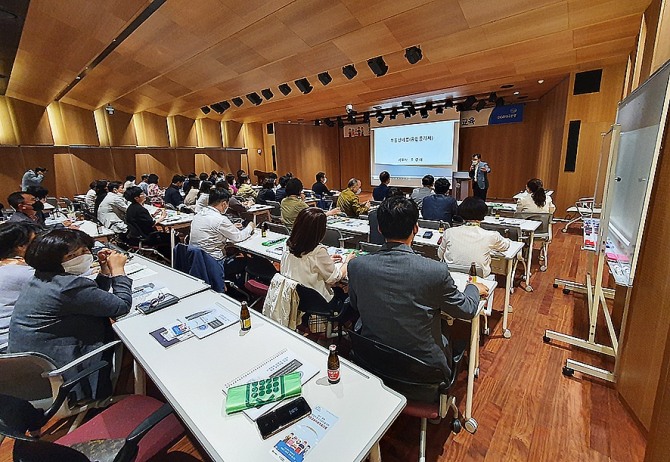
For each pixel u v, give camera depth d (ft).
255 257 9.23
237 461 2.65
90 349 4.83
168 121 31.91
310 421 3.03
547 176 23.79
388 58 16.51
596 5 11.34
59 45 15.21
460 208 7.37
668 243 4.81
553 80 20.89
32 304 4.52
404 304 4.05
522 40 14.06
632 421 5.53
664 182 4.94
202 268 7.49
